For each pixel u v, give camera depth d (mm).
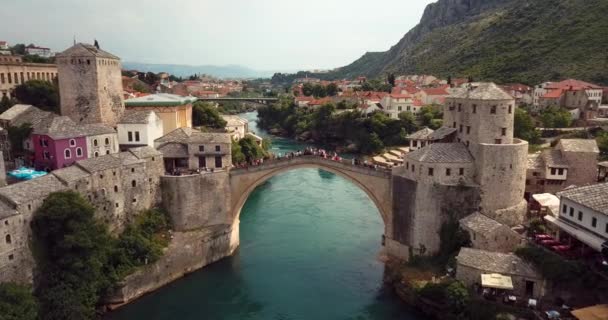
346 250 73000
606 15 175000
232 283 62625
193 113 122875
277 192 106688
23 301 44469
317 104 196000
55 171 56125
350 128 157250
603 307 41562
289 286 61938
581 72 151750
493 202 58281
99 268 53406
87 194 57406
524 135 107500
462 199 58594
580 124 118938
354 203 97750
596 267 46062
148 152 67188
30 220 49812
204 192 69062
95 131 71438
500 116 58281
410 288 56344
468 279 50250
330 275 64938
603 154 86125
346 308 56375
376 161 124500
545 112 123750
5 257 46156
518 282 48156
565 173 67250
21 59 126875
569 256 49062
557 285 46656
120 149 79062
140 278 57938
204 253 67125
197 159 73625
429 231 60656
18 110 83000
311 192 106625
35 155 68938
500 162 57438
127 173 63031
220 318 54000
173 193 67812
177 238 65875
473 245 54781
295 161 70875
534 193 69438
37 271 50000
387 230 67875
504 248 53438
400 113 150375
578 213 49969
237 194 71500
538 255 49438
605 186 50312
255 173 70938
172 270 62562
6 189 49500
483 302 46969
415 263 61250
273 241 76812
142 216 65125
